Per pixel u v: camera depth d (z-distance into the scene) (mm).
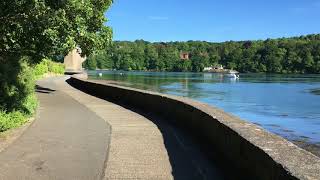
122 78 112188
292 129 27094
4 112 13406
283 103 47500
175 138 12562
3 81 13969
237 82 103750
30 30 12680
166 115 16969
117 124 15312
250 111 38594
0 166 9320
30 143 11664
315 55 178500
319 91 70688
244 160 7605
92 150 10969
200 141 11898
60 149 11023
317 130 26703
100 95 28297
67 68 92562
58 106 21078
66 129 14031
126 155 10445
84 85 34562
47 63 61500
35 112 17953
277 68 185000
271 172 6082
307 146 21000
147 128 14398
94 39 25281
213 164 9547
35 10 12039
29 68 18234
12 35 13094
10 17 12352
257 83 99250
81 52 25984
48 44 13852
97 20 24781
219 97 55094
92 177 8609
